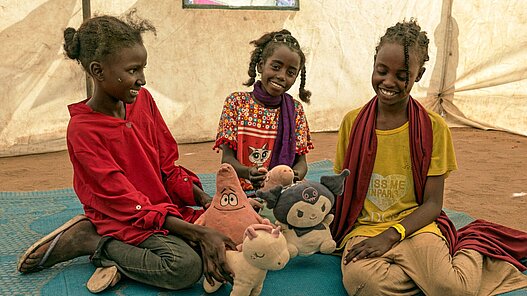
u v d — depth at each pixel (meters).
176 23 6.97
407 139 2.78
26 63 6.40
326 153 6.56
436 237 2.59
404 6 8.09
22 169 5.80
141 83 2.64
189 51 7.11
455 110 8.65
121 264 2.60
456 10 8.31
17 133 6.49
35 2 6.32
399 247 2.59
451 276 2.42
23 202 4.03
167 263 2.47
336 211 2.90
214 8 7.11
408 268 2.52
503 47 7.95
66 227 2.73
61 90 6.67
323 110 8.02
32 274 2.75
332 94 8.02
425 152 2.73
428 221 2.68
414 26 2.76
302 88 3.75
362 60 8.04
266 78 3.38
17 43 6.30
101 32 2.56
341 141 2.99
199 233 2.49
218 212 2.60
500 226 2.97
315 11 7.64
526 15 7.63
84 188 2.76
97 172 2.61
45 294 2.54
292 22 7.55
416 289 2.56
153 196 2.80
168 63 7.03
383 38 2.73
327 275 2.75
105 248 2.66
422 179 2.75
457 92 8.57
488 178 5.37
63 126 6.77
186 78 7.16
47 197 4.18
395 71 2.63
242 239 2.56
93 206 2.72
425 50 2.74
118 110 2.79
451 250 2.65
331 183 2.70
